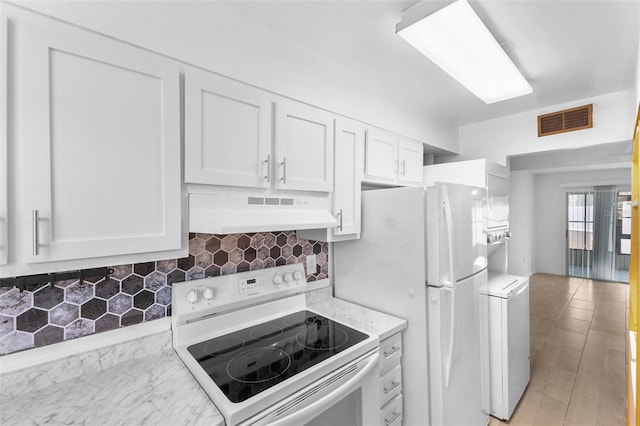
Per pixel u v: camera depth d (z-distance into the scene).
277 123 1.47
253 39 1.42
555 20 1.41
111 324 1.27
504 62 1.59
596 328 3.68
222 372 1.17
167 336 1.39
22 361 1.08
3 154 0.83
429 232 1.68
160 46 1.14
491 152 2.84
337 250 2.18
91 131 0.97
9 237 0.84
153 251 1.11
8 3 0.84
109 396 1.05
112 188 1.01
